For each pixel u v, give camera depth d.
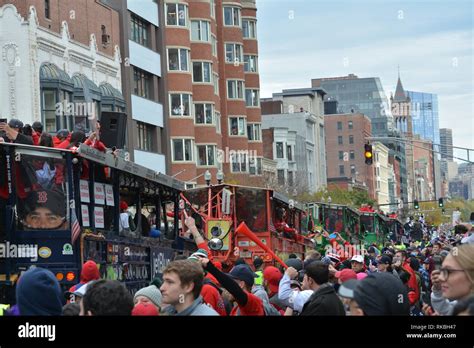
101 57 58.75
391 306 6.74
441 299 10.80
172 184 24.06
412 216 163.25
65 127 50.59
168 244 24.19
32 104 47.91
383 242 69.69
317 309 9.57
